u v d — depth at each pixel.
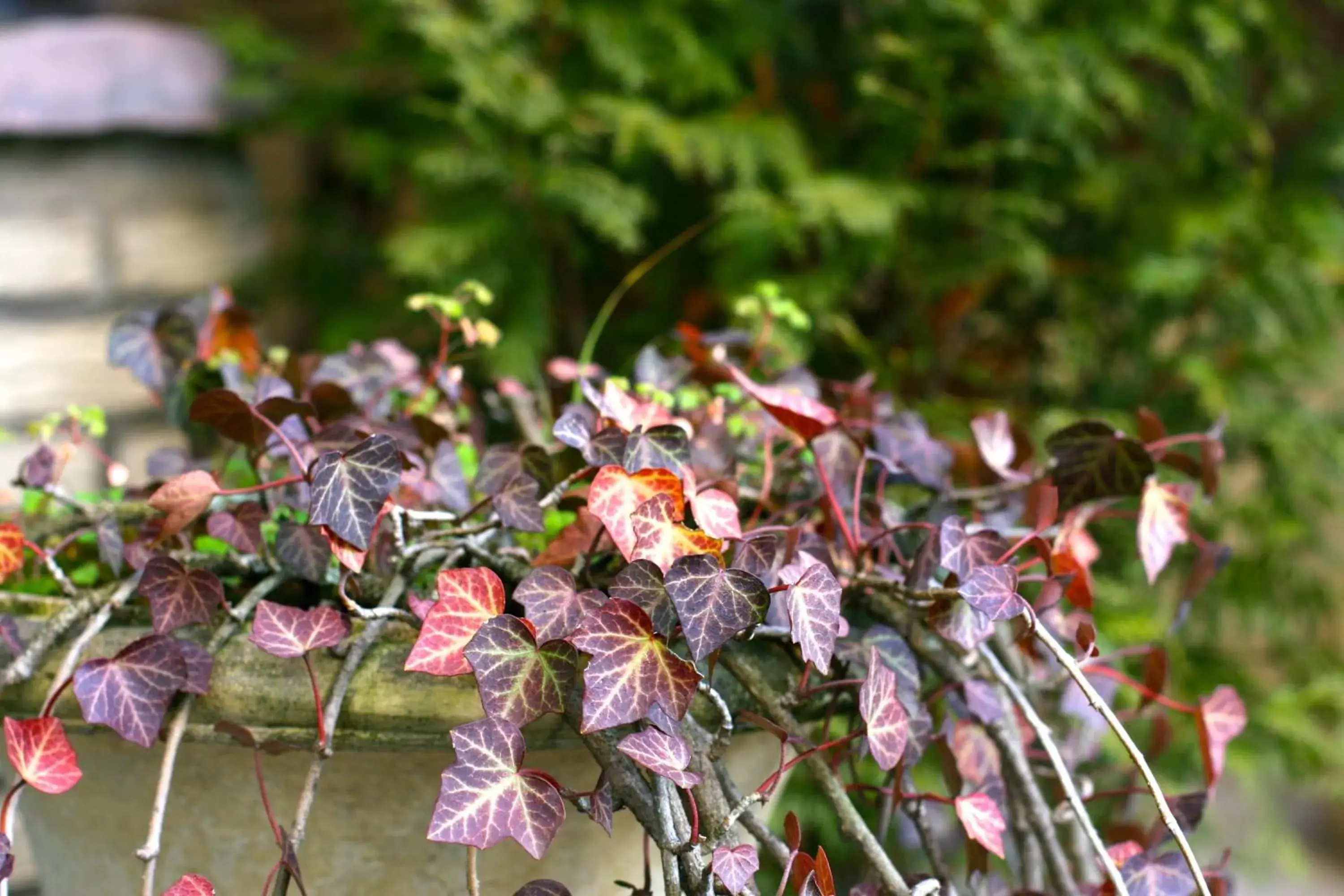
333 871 1.03
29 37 2.20
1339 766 2.51
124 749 1.02
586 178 2.37
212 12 2.94
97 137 2.32
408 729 0.98
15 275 2.21
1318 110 2.76
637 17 2.51
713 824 0.95
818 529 1.11
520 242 2.52
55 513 1.13
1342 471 2.71
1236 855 2.63
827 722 1.04
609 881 1.06
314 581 1.02
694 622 0.93
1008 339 2.87
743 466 1.16
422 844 1.02
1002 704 1.07
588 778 1.03
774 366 1.29
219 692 0.98
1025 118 2.45
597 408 1.05
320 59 2.71
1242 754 2.47
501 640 0.94
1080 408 2.74
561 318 2.75
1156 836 1.09
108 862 1.06
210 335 1.19
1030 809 1.06
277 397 1.01
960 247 2.52
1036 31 2.46
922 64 2.40
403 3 2.33
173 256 2.49
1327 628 3.10
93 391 2.30
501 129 2.49
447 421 1.19
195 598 0.99
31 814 1.09
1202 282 2.63
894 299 2.70
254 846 1.03
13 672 0.99
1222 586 2.66
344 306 2.79
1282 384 2.77
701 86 2.49
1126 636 2.24
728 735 0.96
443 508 1.11
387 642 1.00
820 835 2.07
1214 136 2.62
